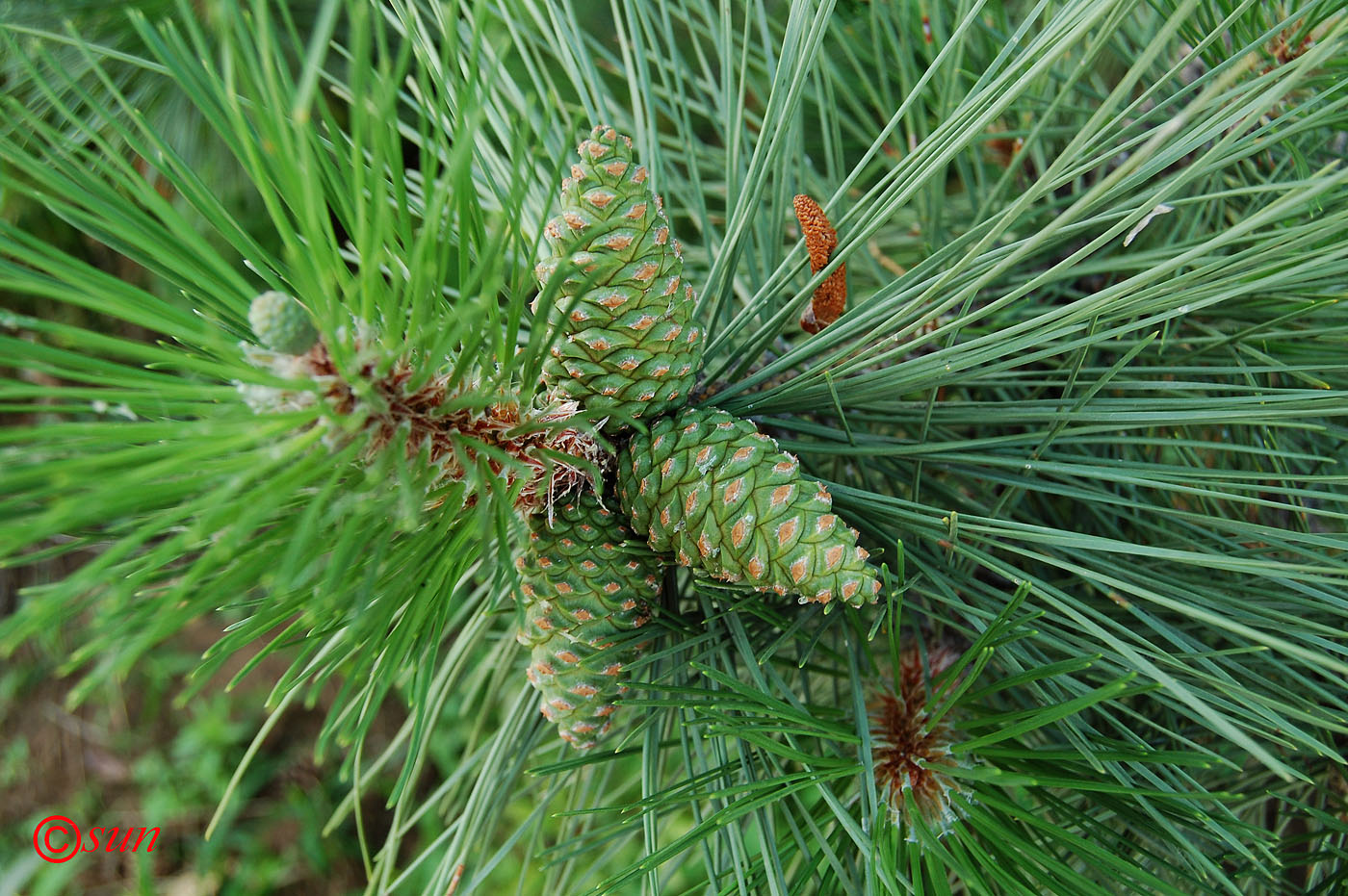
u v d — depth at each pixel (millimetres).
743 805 332
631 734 375
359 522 292
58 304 909
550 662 371
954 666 334
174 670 1221
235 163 657
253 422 285
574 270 300
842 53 527
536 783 452
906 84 449
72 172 310
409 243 316
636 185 341
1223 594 367
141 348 279
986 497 458
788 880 430
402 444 303
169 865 1167
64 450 281
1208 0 395
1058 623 373
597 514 367
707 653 366
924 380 366
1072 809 362
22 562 297
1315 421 421
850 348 358
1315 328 392
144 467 275
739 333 455
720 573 350
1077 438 395
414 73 580
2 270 285
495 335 314
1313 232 313
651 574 371
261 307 288
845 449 381
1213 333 425
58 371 285
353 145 267
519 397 327
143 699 1226
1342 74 394
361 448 311
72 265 287
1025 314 455
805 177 480
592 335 348
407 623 317
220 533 299
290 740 1228
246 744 1210
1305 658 291
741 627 369
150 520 306
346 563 295
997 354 348
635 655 385
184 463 270
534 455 342
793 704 351
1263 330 384
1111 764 348
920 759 370
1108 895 327
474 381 333
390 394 314
